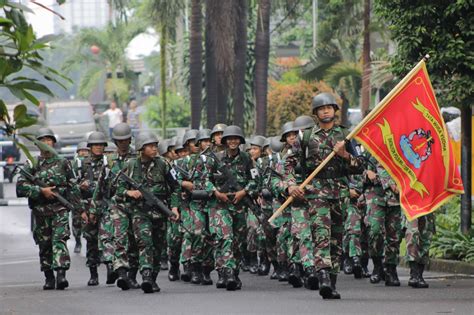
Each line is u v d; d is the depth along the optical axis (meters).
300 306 25.78
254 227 36.91
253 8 79.19
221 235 30.88
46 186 31.69
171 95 122.06
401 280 33.31
